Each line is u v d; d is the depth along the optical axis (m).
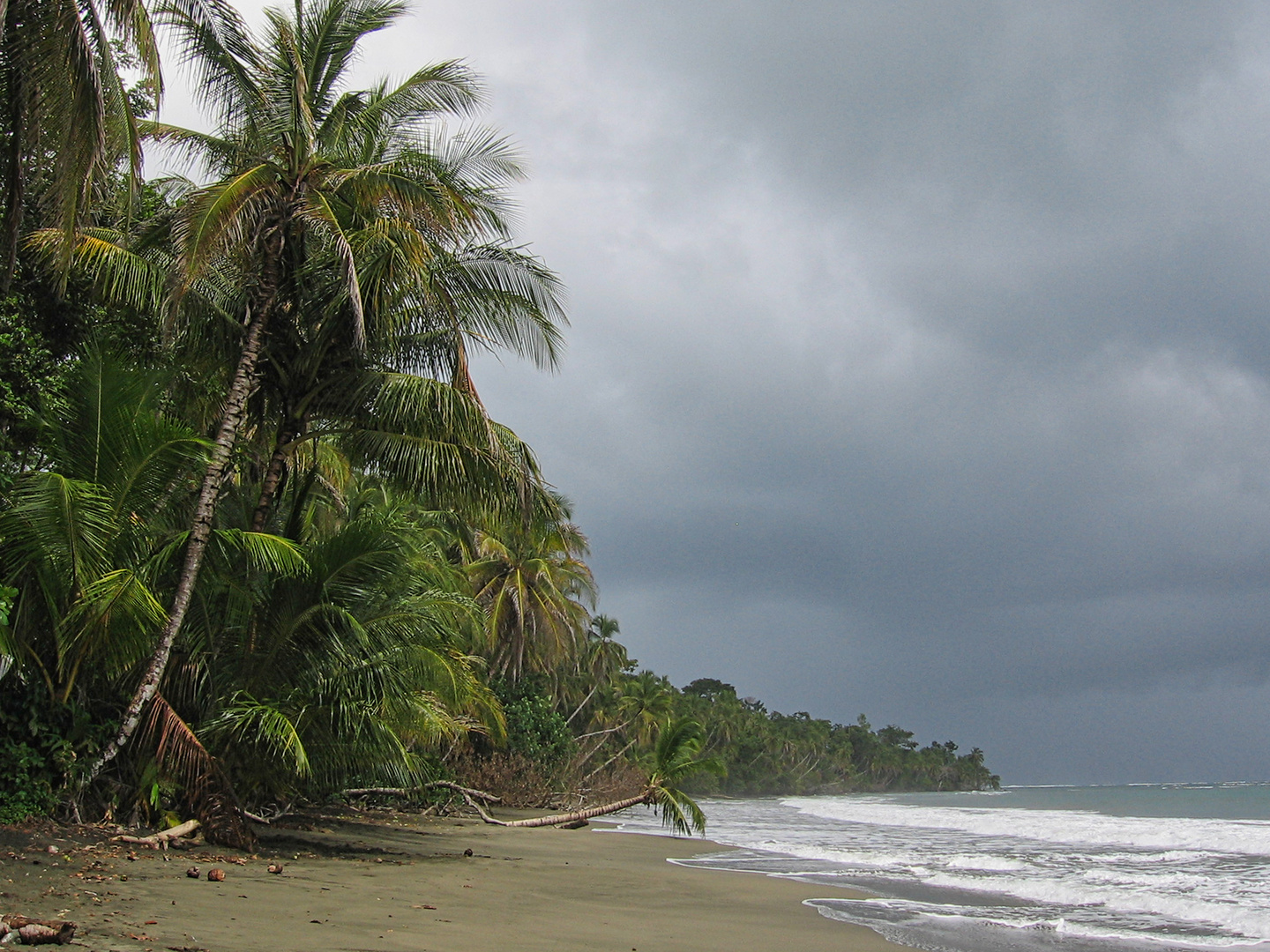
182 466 11.37
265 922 6.92
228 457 11.70
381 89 14.23
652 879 13.46
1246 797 85.88
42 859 8.55
